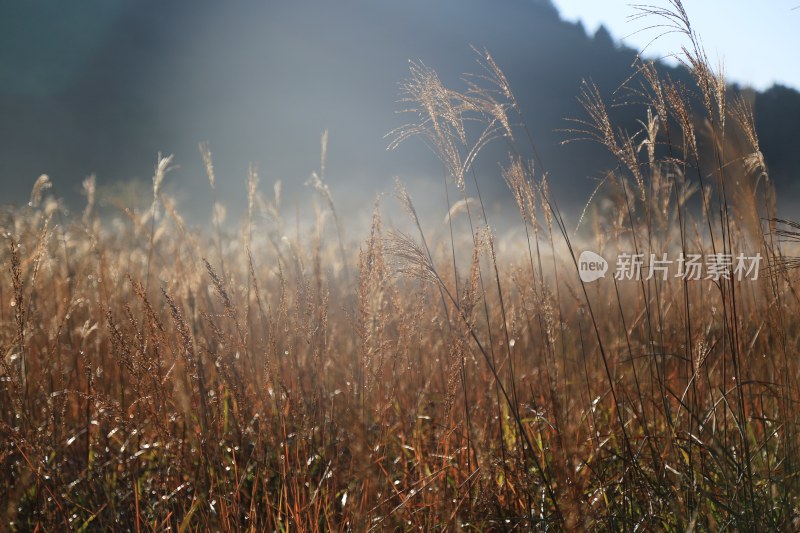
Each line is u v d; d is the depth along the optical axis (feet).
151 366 10.44
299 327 11.87
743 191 11.09
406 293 13.64
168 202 16.14
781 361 11.35
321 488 10.81
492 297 14.99
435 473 10.66
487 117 11.68
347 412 10.36
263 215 18.44
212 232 21.53
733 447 11.44
